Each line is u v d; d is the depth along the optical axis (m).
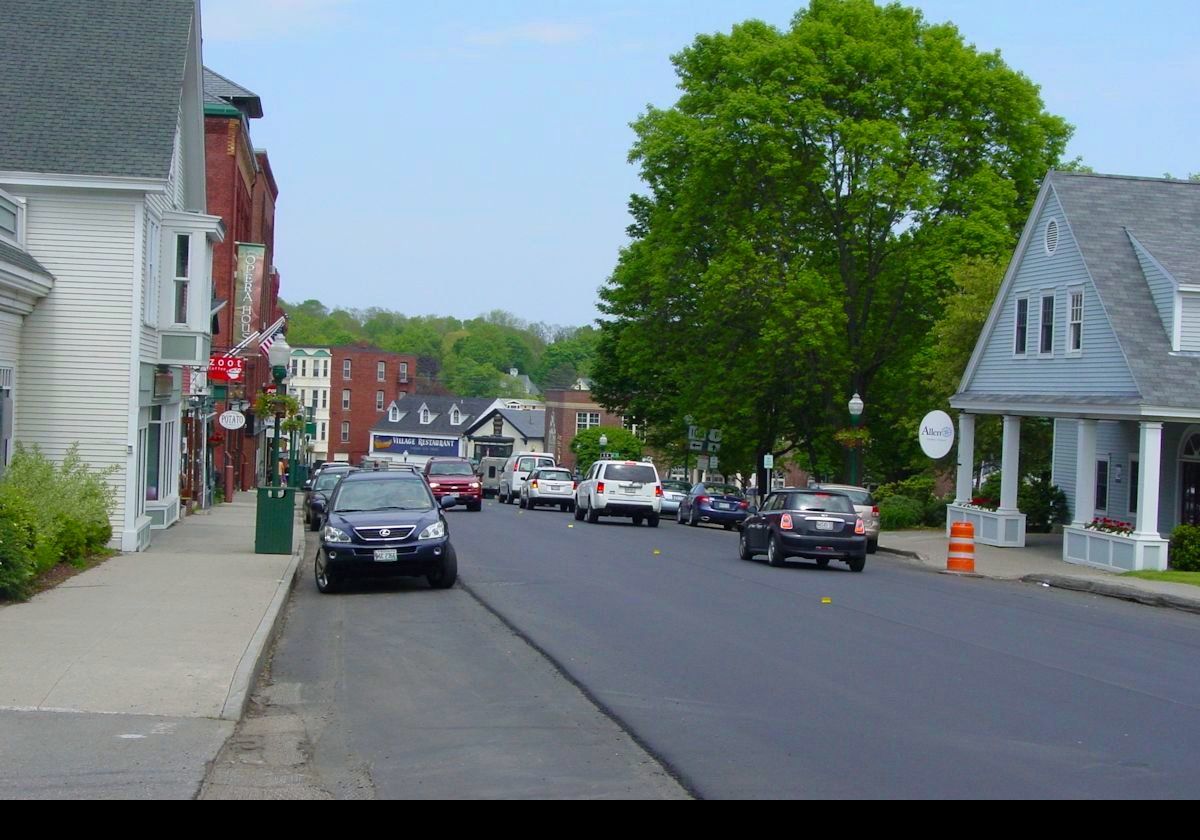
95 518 21.50
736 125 42.41
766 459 50.41
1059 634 16.33
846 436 42.19
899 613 17.97
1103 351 29.50
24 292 22.03
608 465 40.91
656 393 61.34
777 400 49.09
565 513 49.75
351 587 20.52
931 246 41.09
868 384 46.97
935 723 10.11
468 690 11.59
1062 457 39.53
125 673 11.20
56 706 9.83
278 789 8.04
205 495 39.00
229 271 46.75
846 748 9.17
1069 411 29.34
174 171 26.80
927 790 8.02
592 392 65.88
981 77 41.88
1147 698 11.52
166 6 26.55
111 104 24.17
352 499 20.73
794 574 24.20
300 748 9.25
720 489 46.03
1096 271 29.95
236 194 48.34
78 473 21.69
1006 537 33.25
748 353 46.44
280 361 31.75
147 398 25.05
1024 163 42.81
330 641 14.70
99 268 23.34
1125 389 28.28
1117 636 16.41
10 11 25.94
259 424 60.78
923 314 44.19
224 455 49.66
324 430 125.25
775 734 9.63
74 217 23.31
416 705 10.90
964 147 42.06
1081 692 11.74
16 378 23.00
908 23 43.16
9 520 15.77
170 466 31.81
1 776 7.88
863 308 44.94
